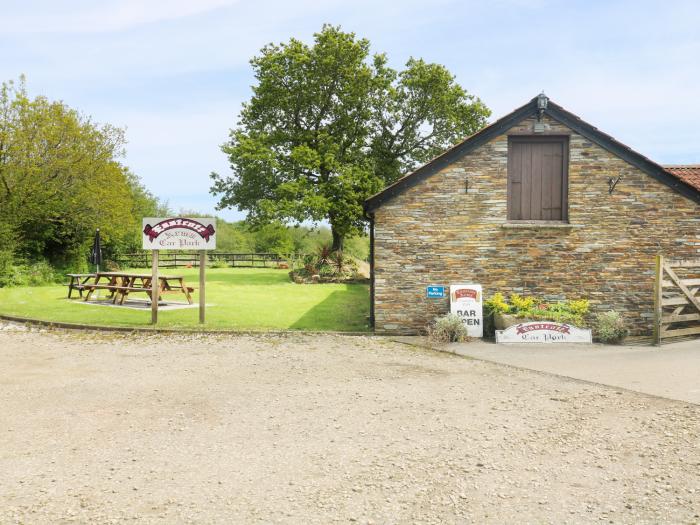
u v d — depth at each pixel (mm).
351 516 3932
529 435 5559
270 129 33156
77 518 3918
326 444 5352
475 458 4984
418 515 3951
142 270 34781
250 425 5918
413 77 32156
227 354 9672
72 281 18859
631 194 11273
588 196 11273
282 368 8602
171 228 12742
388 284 11461
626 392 7078
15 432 5711
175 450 5215
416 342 10680
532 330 10695
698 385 7367
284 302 17750
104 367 8719
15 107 27562
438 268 11438
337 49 30375
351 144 33094
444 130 32656
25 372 8398
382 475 4625
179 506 4094
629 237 11297
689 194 11258
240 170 33188
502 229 11359
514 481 4508
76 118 29969
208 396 7043
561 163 11453
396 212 11438
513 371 8352
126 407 6582
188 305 16500
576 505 4098
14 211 27219
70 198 28984
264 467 4805
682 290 10859
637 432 5602
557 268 11352
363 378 7949
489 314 11250
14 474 4672
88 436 5598
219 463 4898
